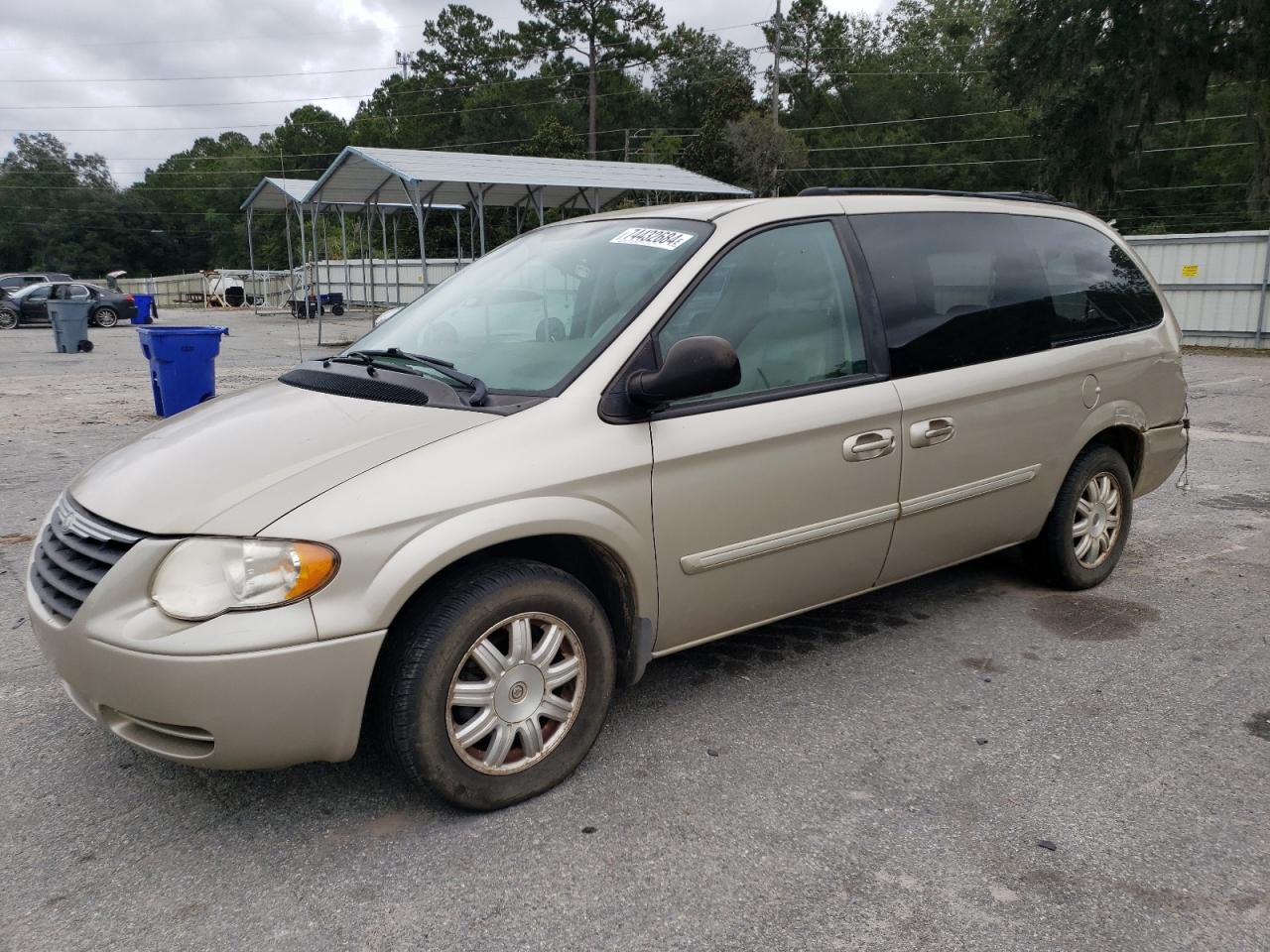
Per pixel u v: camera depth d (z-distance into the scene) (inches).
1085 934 90.7
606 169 957.8
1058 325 168.9
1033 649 158.1
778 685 144.3
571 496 110.3
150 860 102.4
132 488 106.5
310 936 90.7
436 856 102.9
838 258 141.9
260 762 98.4
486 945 89.4
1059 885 97.9
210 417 124.8
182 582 95.2
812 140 2706.7
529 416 111.5
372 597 98.1
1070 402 168.4
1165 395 189.6
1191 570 199.8
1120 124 1130.7
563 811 111.0
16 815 110.8
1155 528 234.5
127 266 3425.2
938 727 131.3
